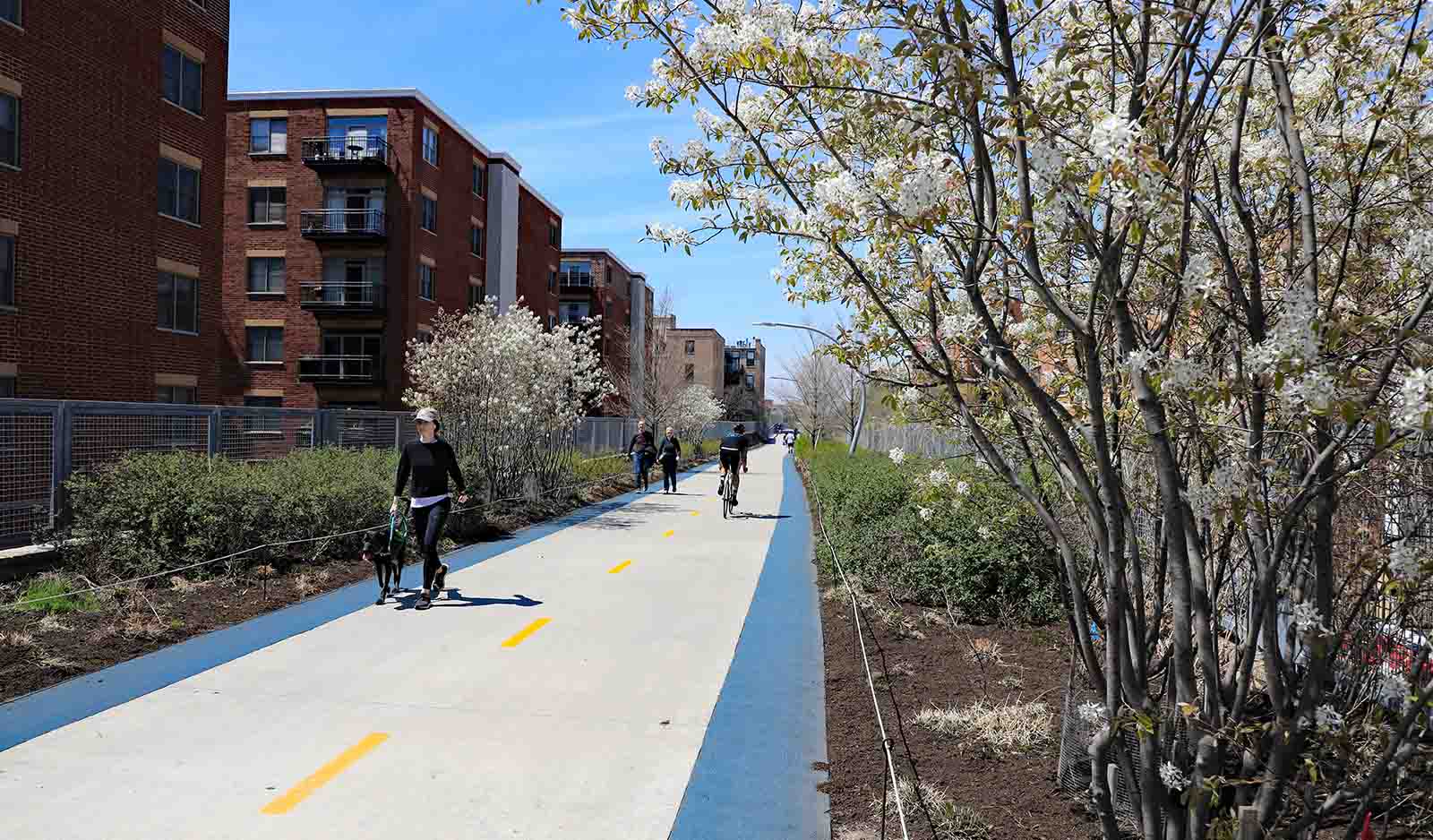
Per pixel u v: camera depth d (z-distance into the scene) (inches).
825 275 161.6
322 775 204.5
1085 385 142.1
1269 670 116.0
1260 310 121.8
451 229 1498.5
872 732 233.0
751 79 139.4
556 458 853.2
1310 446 120.9
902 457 239.3
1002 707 239.5
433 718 244.1
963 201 137.1
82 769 203.9
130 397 773.9
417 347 809.5
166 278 829.2
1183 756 144.7
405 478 390.9
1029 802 186.5
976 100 114.9
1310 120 159.9
